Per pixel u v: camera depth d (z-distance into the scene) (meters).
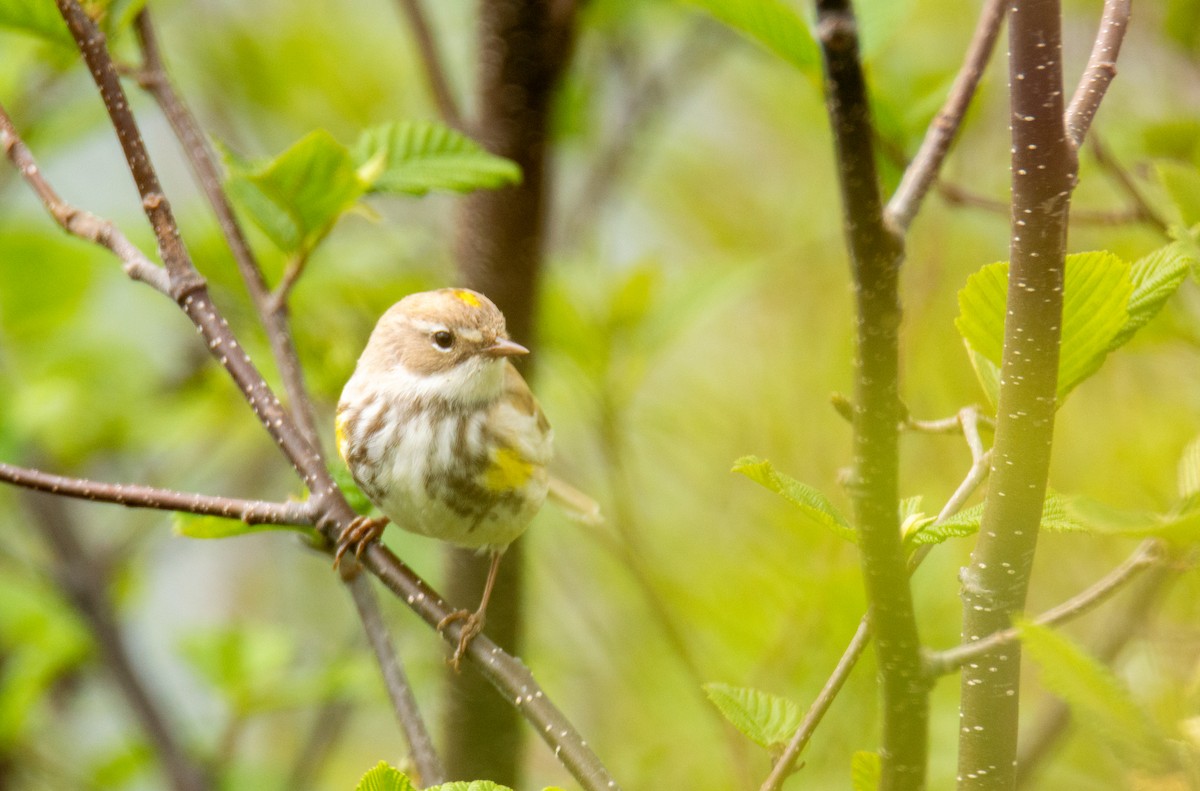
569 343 10.09
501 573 9.13
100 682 14.82
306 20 14.63
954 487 10.93
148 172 6.84
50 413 12.07
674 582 11.26
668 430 12.59
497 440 8.13
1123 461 11.03
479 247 9.41
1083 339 4.91
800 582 10.19
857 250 3.82
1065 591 10.95
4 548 13.56
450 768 9.11
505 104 9.23
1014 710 4.64
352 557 7.10
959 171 11.39
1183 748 3.93
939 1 13.10
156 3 13.96
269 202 7.47
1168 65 11.55
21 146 7.07
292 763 13.35
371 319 11.48
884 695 4.21
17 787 13.28
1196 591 9.22
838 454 11.98
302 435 6.91
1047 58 4.32
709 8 7.62
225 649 11.40
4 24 7.37
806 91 14.00
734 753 8.52
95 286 13.94
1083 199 11.41
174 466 14.32
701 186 14.52
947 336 11.74
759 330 13.45
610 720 12.02
